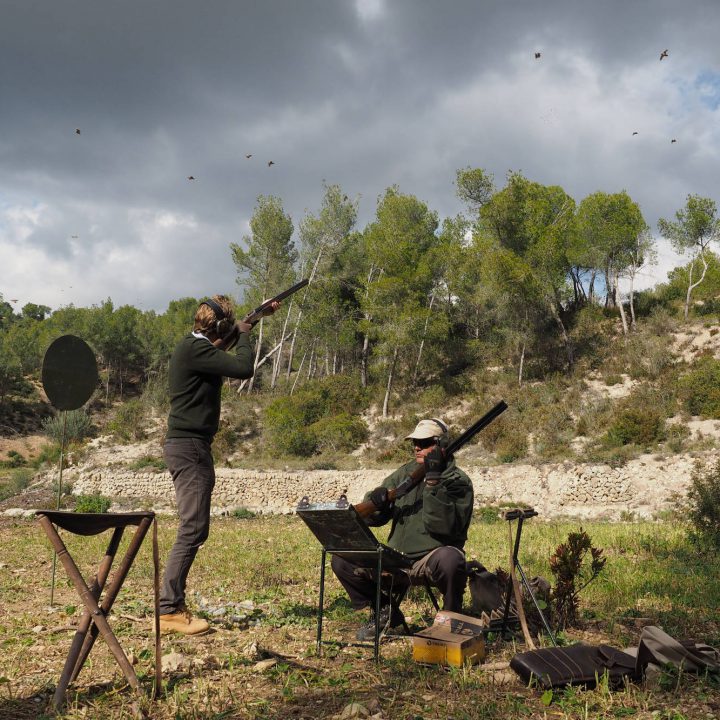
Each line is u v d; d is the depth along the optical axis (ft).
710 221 138.62
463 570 14.82
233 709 10.61
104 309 282.36
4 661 13.43
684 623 17.72
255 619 18.13
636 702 10.73
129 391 239.71
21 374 243.40
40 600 21.48
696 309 145.18
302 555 35.06
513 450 103.96
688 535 39.40
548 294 133.80
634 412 100.42
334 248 161.48
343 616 18.83
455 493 15.06
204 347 15.48
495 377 134.21
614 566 28.32
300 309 165.27
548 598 16.80
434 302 152.97
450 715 10.37
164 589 15.62
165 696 11.10
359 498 103.50
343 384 144.46
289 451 124.26
